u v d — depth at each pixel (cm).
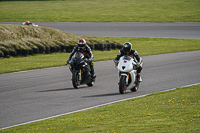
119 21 15275
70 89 3919
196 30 12694
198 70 5250
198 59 6569
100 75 4931
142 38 11300
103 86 4116
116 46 9106
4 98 3441
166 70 5300
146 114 2598
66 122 2459
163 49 8700
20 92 3747
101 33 12238
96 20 15625
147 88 3947
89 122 2430
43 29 8775
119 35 11894
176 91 3606
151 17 16175
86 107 3027
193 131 2088
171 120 2378
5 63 6234
